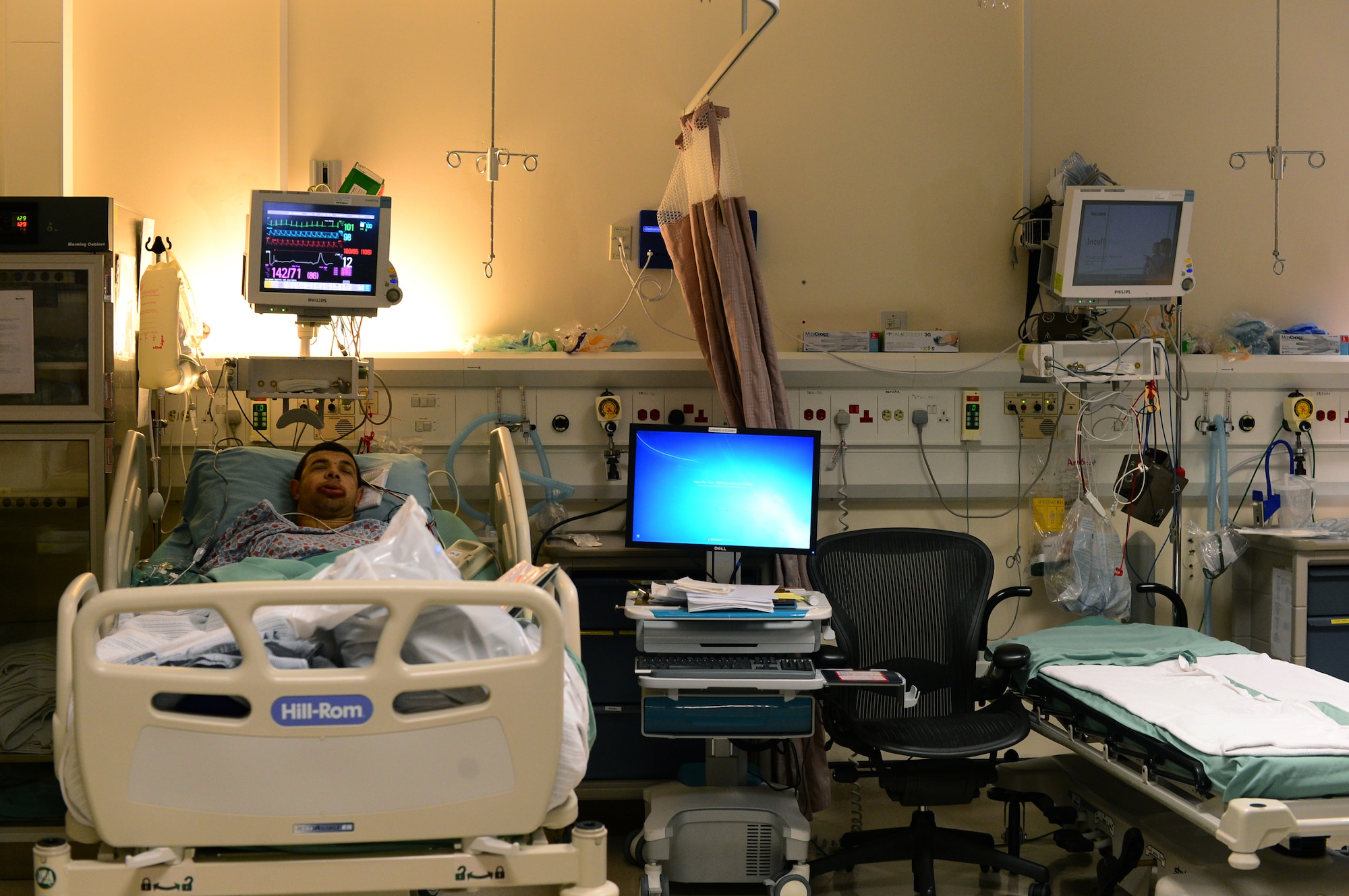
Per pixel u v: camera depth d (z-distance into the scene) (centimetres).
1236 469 359
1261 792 192
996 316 359
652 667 231
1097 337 355
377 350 337
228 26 329
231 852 162
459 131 337
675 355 327
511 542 257
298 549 246
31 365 266
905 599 275
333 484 272
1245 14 367
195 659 165
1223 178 369
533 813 164
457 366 321
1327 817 192
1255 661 260
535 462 332
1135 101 363
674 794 260
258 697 154
